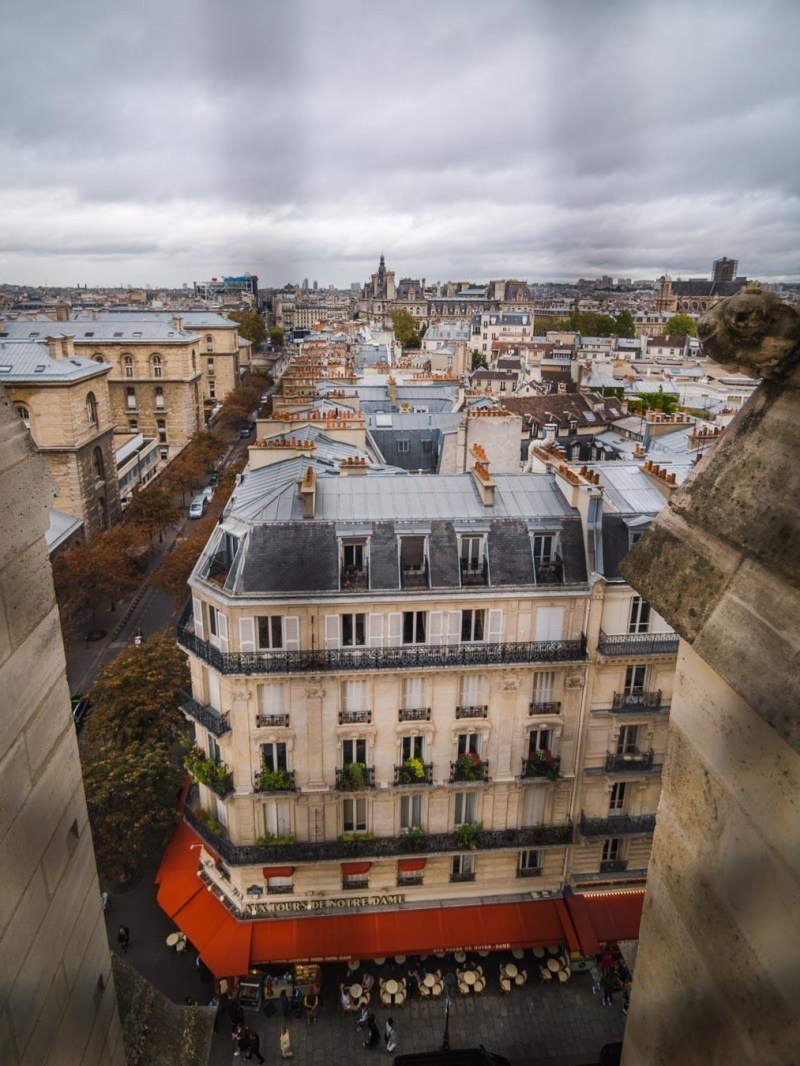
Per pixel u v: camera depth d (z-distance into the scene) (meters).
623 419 104.62
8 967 7.22
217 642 32.88
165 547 94.31
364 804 34.69
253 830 34.59
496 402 75.62
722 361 5.79
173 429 136.88
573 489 34.28
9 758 7.34
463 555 32.91
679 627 6.27
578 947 35.06
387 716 33.22
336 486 35.38
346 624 31.92
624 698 33.84
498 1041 33.75
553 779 34.31
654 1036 7.73
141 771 39.47
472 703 33.62
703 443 57.53
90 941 9.60
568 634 33.12
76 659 66.31
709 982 6.63
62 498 86.56
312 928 35.19
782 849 5.55
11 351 85.69
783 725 5.04
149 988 12.25
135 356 133.38
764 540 5.61
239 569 31.56
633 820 35.91
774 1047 5.70
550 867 36.91
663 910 7.50
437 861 36.09
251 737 32.81
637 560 6.95
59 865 8.59
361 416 59.59
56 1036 8.37
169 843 40.81
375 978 36.47
